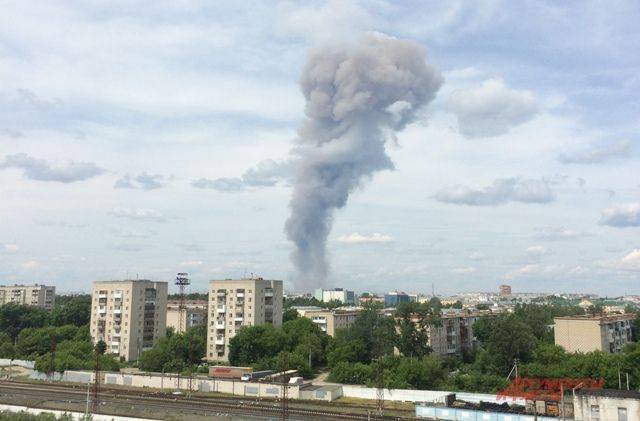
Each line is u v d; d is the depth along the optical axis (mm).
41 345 148750
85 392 100312
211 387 106500
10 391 100562
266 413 82562
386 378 104125
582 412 70562
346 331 150000
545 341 148750
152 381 111438
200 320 199500
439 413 80562
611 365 102000
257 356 132000
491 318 163250
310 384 103062
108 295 157500
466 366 134625
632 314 158500
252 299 152000
